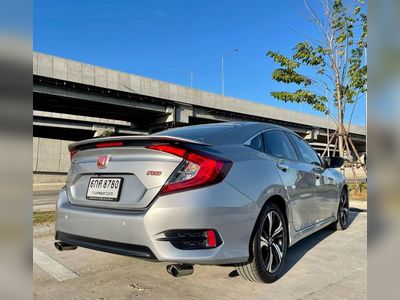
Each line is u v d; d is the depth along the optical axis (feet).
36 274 11.78
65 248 10.71
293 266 12.51
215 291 10.20
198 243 8.73
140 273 11.82
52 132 135.54
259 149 11.75
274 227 11.23
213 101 122.52
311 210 14.24
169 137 9.18
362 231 18.60
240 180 9.71
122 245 9.04
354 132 166.50
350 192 36.29
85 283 10.94
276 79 39.14
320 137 177.06
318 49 36.81
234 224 9.23
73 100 92.89
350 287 10.47
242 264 10.16
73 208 10.27
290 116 149.38
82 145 10.83
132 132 131.23
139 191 9.15
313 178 14.61
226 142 10.81
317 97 38.86
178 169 8.93
